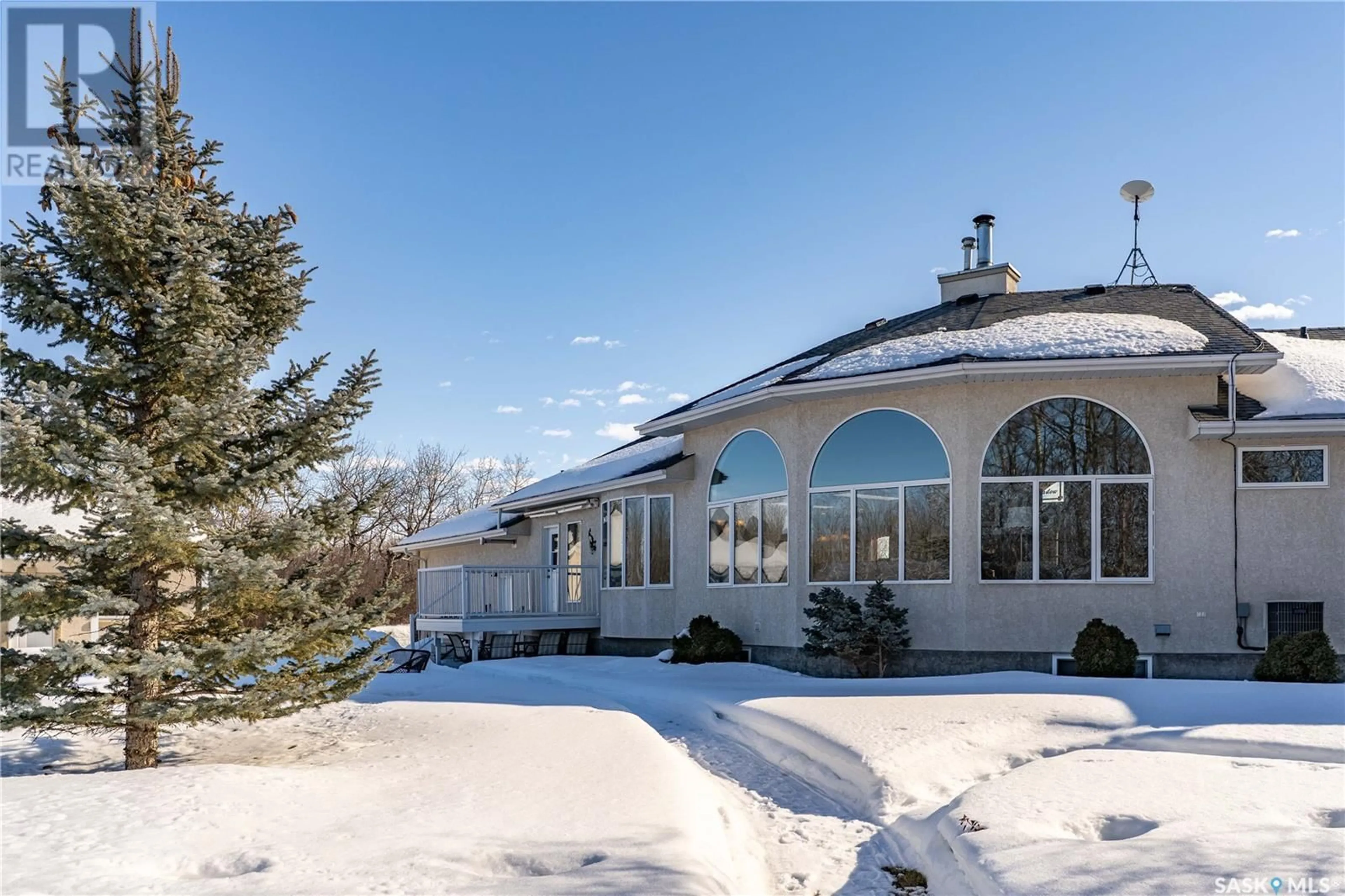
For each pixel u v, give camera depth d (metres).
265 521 8.79
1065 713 9.69
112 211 8.02
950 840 6.14
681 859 5.54
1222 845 5.24
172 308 8.18
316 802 7.01
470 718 11.10
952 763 8.44
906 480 14.61
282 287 9.48
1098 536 13.68
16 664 8.05
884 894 6.04
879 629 13.91
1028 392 14.02
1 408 7.18
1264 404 13.53
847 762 8.58
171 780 7.31
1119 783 6.92
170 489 8.38
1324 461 13.32
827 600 14.45
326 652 9.05
